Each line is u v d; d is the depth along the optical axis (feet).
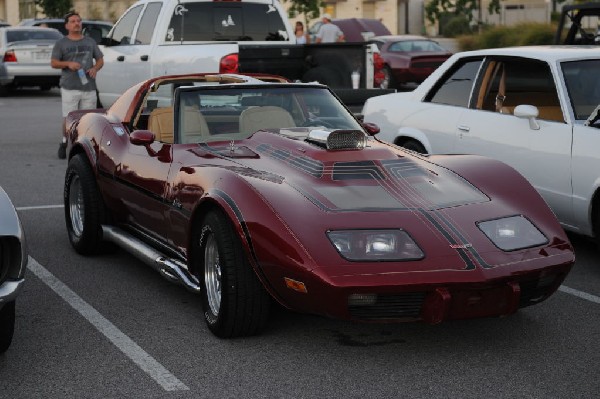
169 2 41.09
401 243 15.64
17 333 17.62
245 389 14.85
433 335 17.53
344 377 15.38
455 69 27.84
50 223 27.61
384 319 15.51
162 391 14.76
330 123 21.40
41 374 15.49
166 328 17.90
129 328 17.92
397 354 16.49
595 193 22.30
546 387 14.96
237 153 19.08
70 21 40.11
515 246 16.22
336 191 16.94
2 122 54.95
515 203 17.43
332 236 15.57
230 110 20.97
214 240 17.07
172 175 19.20
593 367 15.87
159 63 40.70
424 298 15.44
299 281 15.34
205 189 17.35
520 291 15.89
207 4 41.55
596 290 20.76
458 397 14.53
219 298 17.10
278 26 43.19
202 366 15.87
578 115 23.58
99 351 16.62
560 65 24.44
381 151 18.95
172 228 19.11
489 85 26.50
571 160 22.81
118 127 22.86
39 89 83.05
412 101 28.91
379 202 16.67
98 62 40.98
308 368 15.76
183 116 20.61
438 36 158.61
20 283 15.14
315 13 112.57
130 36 43.60
